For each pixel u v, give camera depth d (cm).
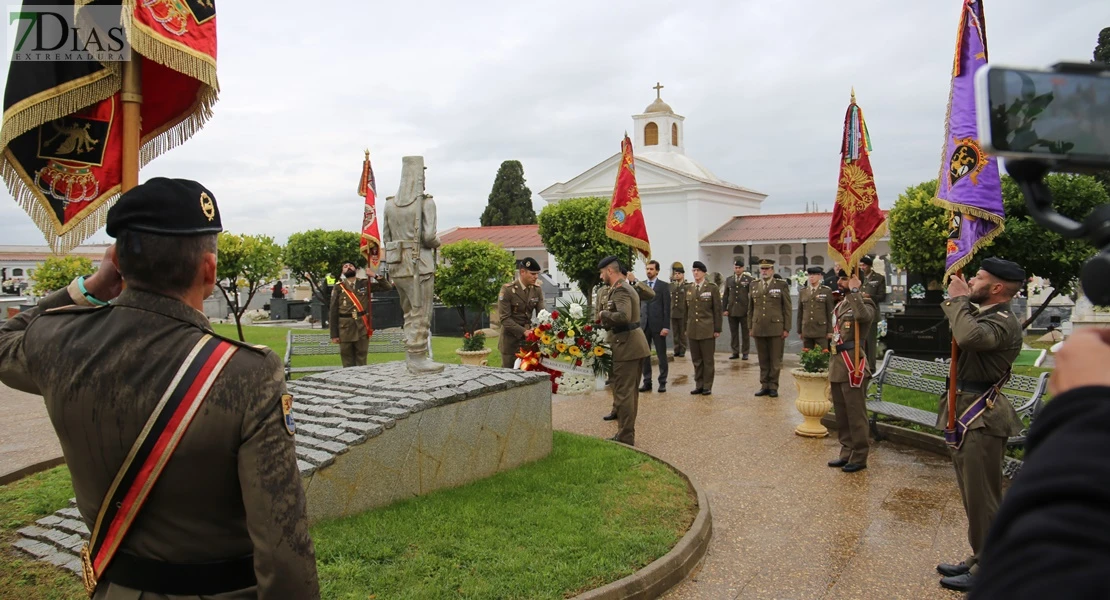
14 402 1063
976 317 450
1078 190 988
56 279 2080
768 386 1091
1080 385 105
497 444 629
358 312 1098
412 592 399
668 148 3750
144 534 184
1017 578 91
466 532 487
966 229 569
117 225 188
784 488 643
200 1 359
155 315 188
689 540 483
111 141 360
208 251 198
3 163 338
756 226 3484
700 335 1110
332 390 644
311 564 190
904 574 465
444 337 2038
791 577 464
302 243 2638
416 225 671
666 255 3491
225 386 182
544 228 2461
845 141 714
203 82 367
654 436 843
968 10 559
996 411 445
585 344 1055
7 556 452
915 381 775
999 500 449
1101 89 115
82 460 185
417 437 557
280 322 2820
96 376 182
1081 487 91
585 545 472
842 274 745
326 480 493
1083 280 107
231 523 189
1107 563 85
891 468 697
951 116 566
